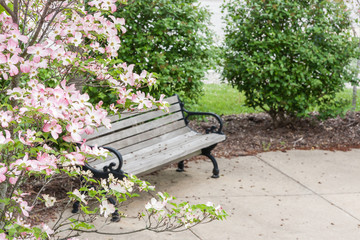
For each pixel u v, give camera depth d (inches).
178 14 226.8
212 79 429.7
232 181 188.2
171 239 136.9
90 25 99.1
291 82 240.1
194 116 269.9
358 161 215.2
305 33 249.0
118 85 104.2
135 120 184.2
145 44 223.0
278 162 212.4
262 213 157.8
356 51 253.0
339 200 170.6
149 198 169.3
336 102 257.3
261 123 275.3
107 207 94.2
